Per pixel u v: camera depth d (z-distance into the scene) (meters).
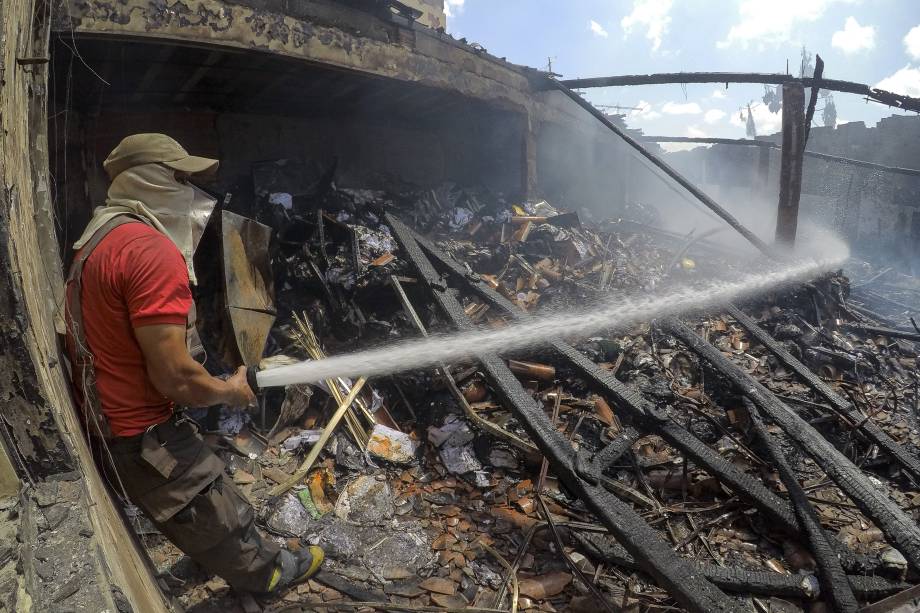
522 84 7.79
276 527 2.88
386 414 3.82
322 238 4.73
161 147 1.85
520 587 2.63
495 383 3.62
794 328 5.25
